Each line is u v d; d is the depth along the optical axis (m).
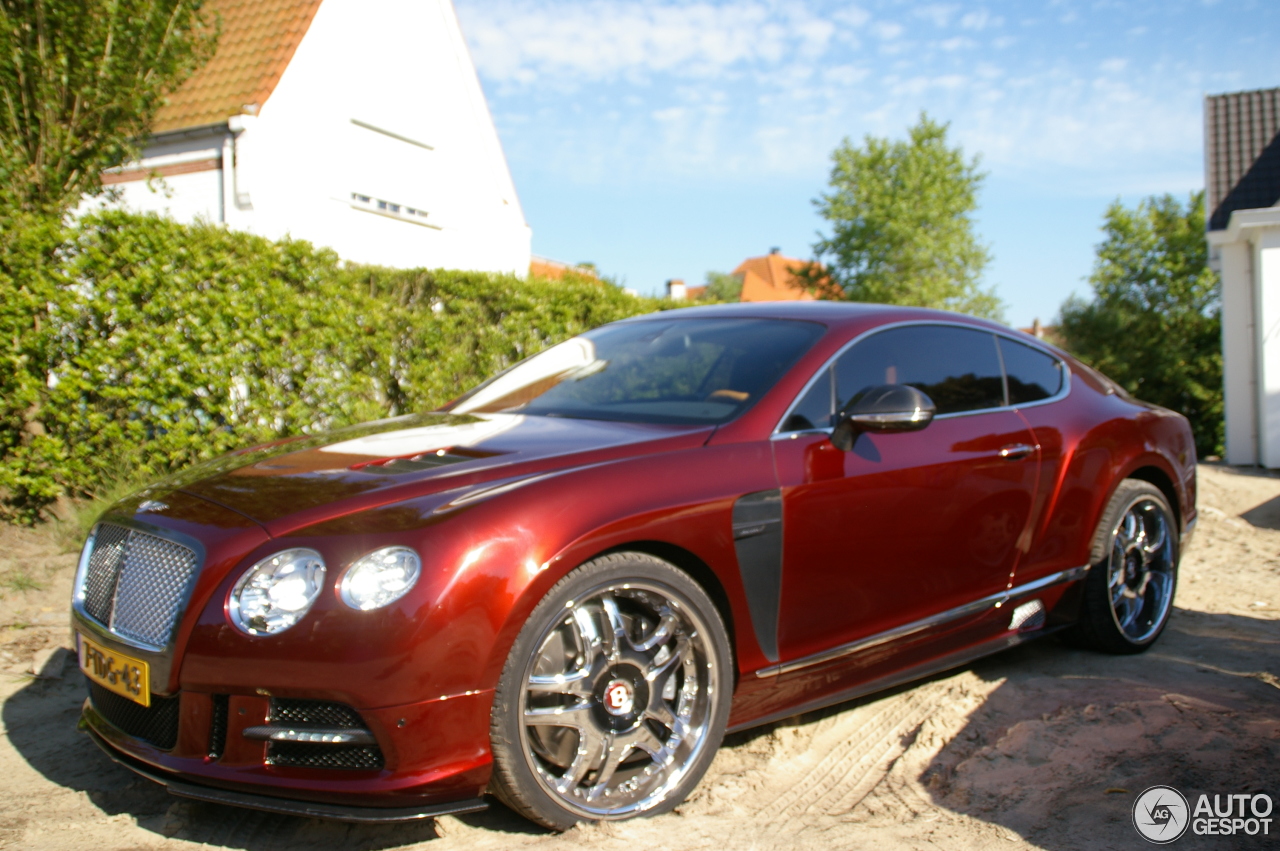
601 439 2.86
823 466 2.95
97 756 3.04
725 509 2.70
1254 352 12.55
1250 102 15.86
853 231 39.66
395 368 7.08
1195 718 3.11
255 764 2.28
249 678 2.24
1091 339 29.09
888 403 3.00
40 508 5.46
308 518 2.40
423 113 14.12
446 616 2.22
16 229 5.14
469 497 2.43
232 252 5.96
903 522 3.13
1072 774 2.78
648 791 2.59
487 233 15.68
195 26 6.66
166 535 2.48
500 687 2.31
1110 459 3.94
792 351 3.26
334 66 12.42
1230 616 4.88
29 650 3.96
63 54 5.88
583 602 2.46
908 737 3.19
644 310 8.98
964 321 3.84
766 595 2.79
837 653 2.99
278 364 6.12
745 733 3.22
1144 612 4.21
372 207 13.23
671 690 2.66
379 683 2.18
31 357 5.25
